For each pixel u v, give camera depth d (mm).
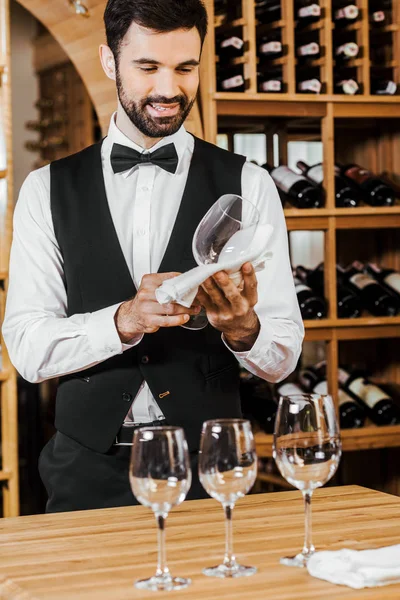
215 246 1714
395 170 3875
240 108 3438
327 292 3576
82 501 2137
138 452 1276
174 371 2127
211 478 1306
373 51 3814
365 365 3980
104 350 1978
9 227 3455
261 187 2275
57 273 2234
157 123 2021
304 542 1460
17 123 7023
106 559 1421
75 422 2148
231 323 1836
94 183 2248
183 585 1279
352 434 3592
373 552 1348
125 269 2197
